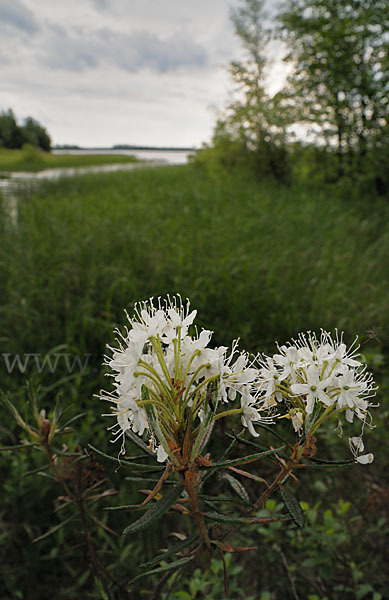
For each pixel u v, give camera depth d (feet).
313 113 43.27
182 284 14.43
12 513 7.84
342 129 42.57
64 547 7.56
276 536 7.25
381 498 7.55
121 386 3.01
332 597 7.16
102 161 108.58
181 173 57.11
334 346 3.71
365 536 7.93
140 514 7.50
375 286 18.13
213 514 3.38
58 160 111.14
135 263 17.08
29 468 8.39
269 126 47.62
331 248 22.88
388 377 11.45
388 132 41.01
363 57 40.96
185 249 18.71
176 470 3.15
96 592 6.81
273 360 3.75
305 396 3.71
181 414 3.17
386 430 10.05
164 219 25.85
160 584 4.92
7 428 8.86
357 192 41.09
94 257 17.43
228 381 3.23
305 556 7.59
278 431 8.41
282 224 26.18
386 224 29.81
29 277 15.20
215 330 13.09
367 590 6.33
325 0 40.55
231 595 7.33
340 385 3.47
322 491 8.56
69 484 7.67
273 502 7.09
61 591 7.33
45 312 13.56
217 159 51.78
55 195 37.29
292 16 41.55
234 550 3.57
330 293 16.67
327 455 9.16
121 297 14.08
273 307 14.64
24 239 19.06
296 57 43.83
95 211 26.17
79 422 9.32
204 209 28.40
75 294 15.07
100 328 12.19
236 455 5.72
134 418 3.02
